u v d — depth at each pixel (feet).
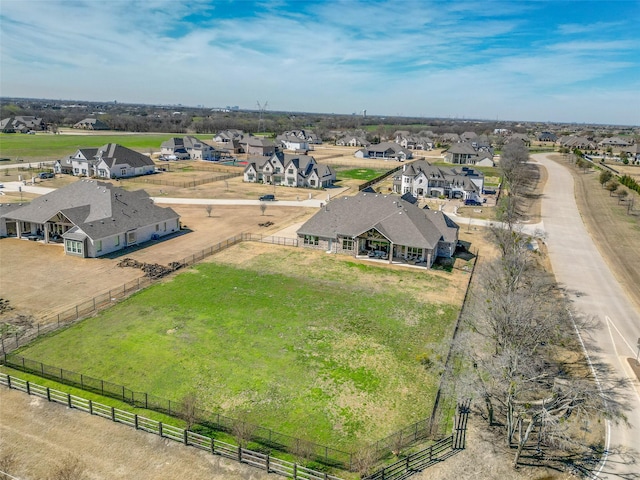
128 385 101.81
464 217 279.28
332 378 106.93
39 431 87.10
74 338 120.37
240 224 245.24
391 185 386.52
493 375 90.99
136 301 143.84
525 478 79.51
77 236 182.80
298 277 169.17
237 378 105.70
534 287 140.36
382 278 171.12
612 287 171.42
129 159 391.24
